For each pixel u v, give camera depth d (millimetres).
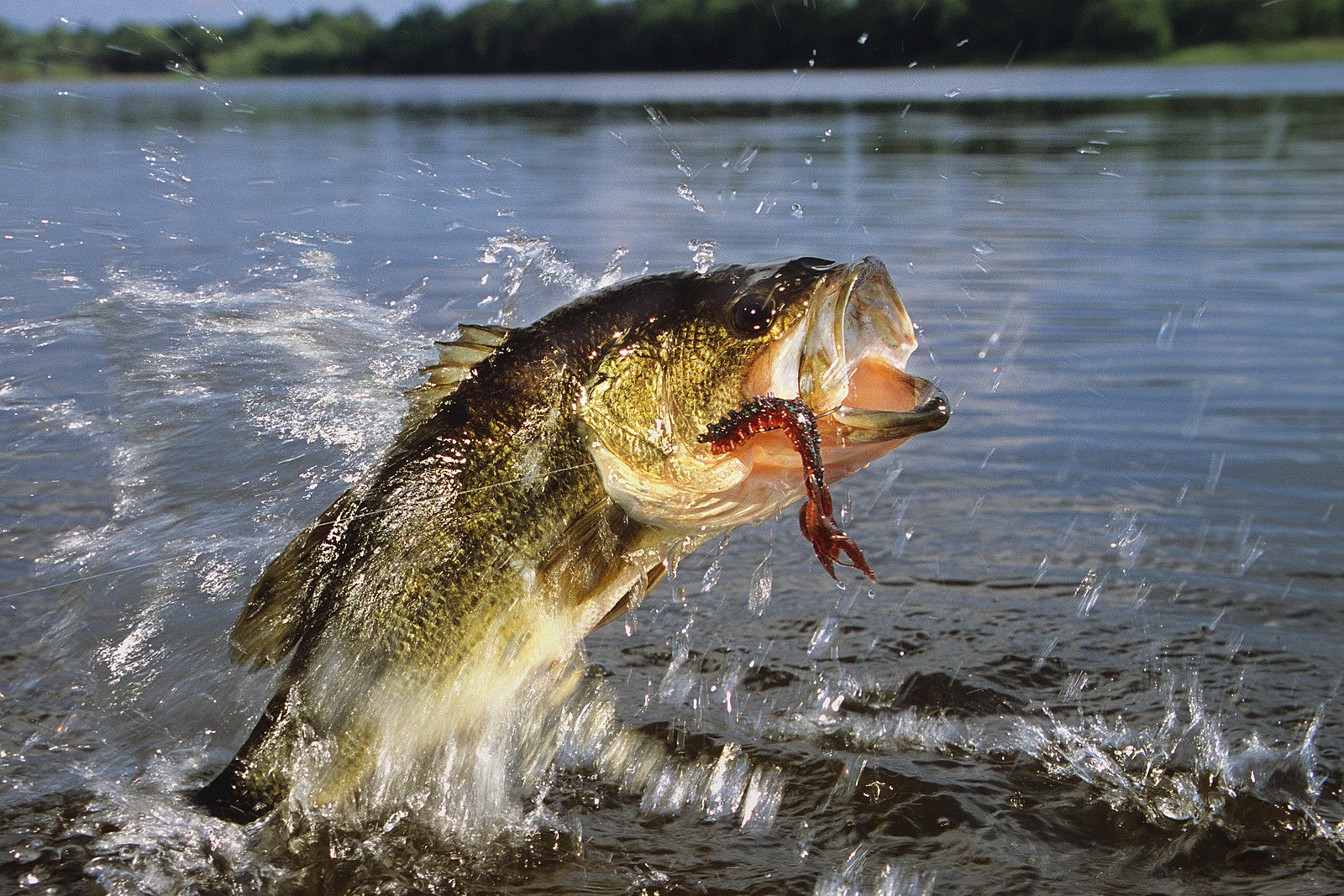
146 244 2141
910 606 1170
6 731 1021
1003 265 2463
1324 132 5480
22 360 1402
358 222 2793
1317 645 1111
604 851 946
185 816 959
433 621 964
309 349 1331
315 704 963
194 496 1165
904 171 4090
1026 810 969
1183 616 1150
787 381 965
